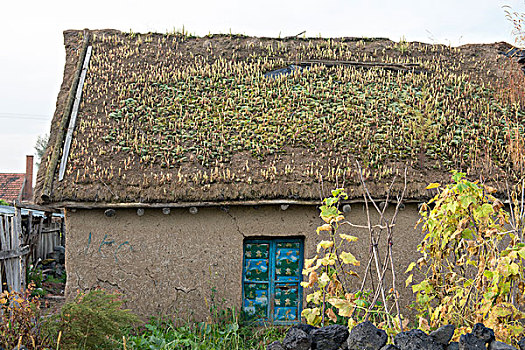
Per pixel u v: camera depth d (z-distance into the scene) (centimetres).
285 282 830
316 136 921
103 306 620
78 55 1127
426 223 543
